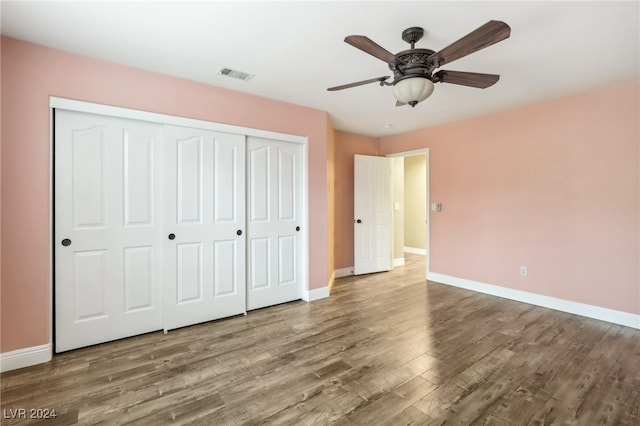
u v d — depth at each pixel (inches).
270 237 138.4
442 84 117.6
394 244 232.2
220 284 123.6
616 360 91.6
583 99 126.8
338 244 197.6
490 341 104.3
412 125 180.7
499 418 66.8
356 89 123.1
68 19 76.2
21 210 86.4
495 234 156.0
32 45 87.4
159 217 110.9
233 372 85.0
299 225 147.6
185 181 114.7
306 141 145.5
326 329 114.5
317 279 151.0
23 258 86.8
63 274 94.8
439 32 82.2
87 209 98.1
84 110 95.0
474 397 74.0
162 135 110.0
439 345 101.3
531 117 141.9
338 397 74.0
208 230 120.2
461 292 162.4
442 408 70.0
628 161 116.4
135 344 101.6
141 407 70.4
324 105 143.3
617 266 119.3
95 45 89.0
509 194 150.3
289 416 67.4
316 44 89.0
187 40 86.6
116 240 103.3
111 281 102.8
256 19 76.5
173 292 113.3
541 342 103.5
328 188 160.2
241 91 125.3
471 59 97.7
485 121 159.0
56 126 92.9
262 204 135.6
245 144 129.1
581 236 128.3
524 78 112.5
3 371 84.0
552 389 77.4
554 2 69.8
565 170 132.1
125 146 104.1
